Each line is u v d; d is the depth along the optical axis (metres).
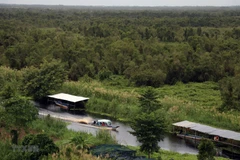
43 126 52.19
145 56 100.62
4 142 43.09
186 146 52.34
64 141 45.94
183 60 94.44
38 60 94.69
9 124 48.34
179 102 66.62
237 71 90.06
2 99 50.97
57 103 72.38
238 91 69.19
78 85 78.44
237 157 48.75
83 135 50.03
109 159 40.81
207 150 40.81
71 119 62.94
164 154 47.50
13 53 100.19
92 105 69.81
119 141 52.31
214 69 93.12
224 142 51.62
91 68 92.88
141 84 85.50
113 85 85.12
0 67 89.50
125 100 69.19
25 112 48.59
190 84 88.56
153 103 60.16
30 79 76.25
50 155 39.91
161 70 88.88
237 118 59.72
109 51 104.25
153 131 43.97
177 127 57.62
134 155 43.78
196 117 61.81
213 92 80.00
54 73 77.31
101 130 51.66
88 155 40.50
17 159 37.62
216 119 60.88
